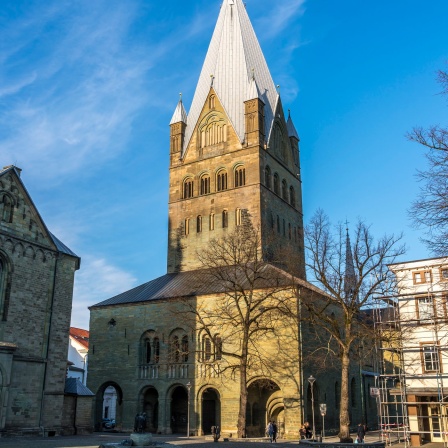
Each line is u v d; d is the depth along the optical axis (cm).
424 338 5159
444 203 2714
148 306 7150
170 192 8919
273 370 5991
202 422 6406
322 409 5109
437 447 4716
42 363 5181
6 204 5116
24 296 5128
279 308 5600
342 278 5253
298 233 9162
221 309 6281
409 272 5428
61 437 5072
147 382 6869
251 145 8325
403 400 5000
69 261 5728
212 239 7744
